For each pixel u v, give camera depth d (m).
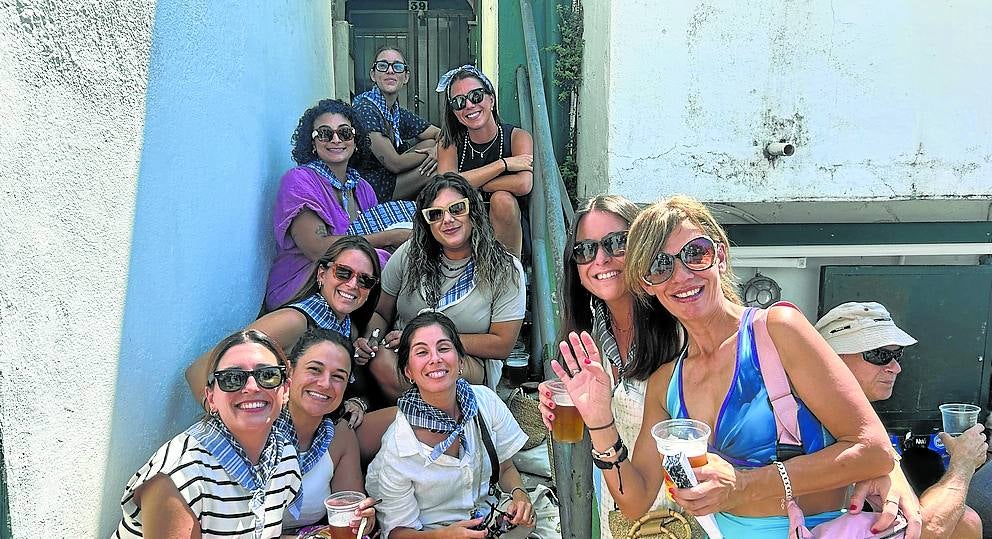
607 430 1.97
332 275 2.94
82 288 1.91
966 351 4.61
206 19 2.92
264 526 2.20
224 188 3.14
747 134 3.87
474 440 2.79
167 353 2.49
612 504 2.40
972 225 4.60
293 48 4.67
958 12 3.79
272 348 2.23
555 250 2.93
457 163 4.21
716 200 3.92
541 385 2.31
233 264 3.26
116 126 2.11
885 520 1.85
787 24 3.78
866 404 1.79
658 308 2.16
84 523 1.92
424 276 3.29
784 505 1.85
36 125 1.70
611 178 3.88
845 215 4.52
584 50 4.73
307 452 2.55
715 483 1.69
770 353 1.85
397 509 2.65
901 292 4.55
